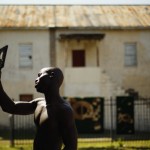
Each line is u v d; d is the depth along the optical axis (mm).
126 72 29438
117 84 29344
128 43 29578
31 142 19328
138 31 29562
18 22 29422
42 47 29062
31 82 29016
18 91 28953
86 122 23516
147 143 18438
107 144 18156
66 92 27969
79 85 28031
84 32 29062
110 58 29359
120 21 30031
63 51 29016
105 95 27953
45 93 3998
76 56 29344
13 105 4148
